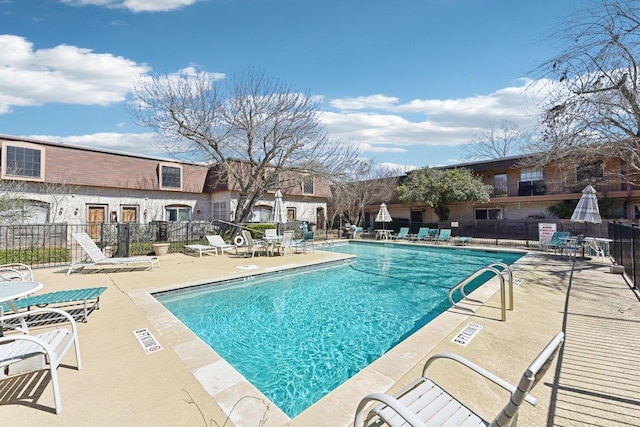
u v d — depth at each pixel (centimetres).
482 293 638
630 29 852
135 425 245
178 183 2047
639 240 650
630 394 287
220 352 464
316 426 243
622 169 1636
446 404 225
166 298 696
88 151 1728
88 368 331
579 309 536
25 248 1145
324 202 2777
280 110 1627
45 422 247
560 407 269
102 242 1125
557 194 1861
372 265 1176
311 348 478
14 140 1508
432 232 1880
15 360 259
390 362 344
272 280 895
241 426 244
